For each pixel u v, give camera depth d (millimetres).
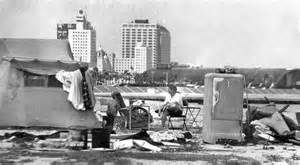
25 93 23172
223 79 20375
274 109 21891
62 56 23953
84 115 23156
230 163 14977
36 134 20938
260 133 21328
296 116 24734
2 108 23172
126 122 25906
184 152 17422
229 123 20344
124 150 17391
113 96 26469
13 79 23172
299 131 21281
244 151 18250
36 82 23203
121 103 26453
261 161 15680
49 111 23125
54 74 23188
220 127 20328
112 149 17562
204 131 20797
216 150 18234
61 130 22203
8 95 23219
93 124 23234
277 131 21266
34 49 23906
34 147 18109
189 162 15070
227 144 20047
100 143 18125
